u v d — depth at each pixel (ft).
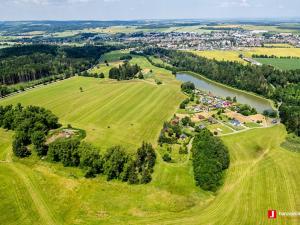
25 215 343.46
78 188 394.73
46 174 425.69
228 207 363.15
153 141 541.75
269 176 429.38
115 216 344.69
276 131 595.88
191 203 370.32
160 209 358.64
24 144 511.81
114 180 415.85
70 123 625.41
